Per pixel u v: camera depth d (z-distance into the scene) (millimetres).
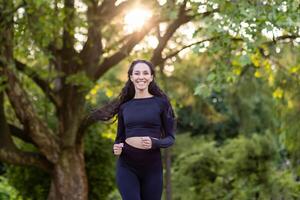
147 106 5328
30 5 10578
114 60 12914
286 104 15234
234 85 17125
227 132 29375
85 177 12875
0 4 10672
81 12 12828
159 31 14125
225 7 9750
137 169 5324
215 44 10188
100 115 5516
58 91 13078
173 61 16156
